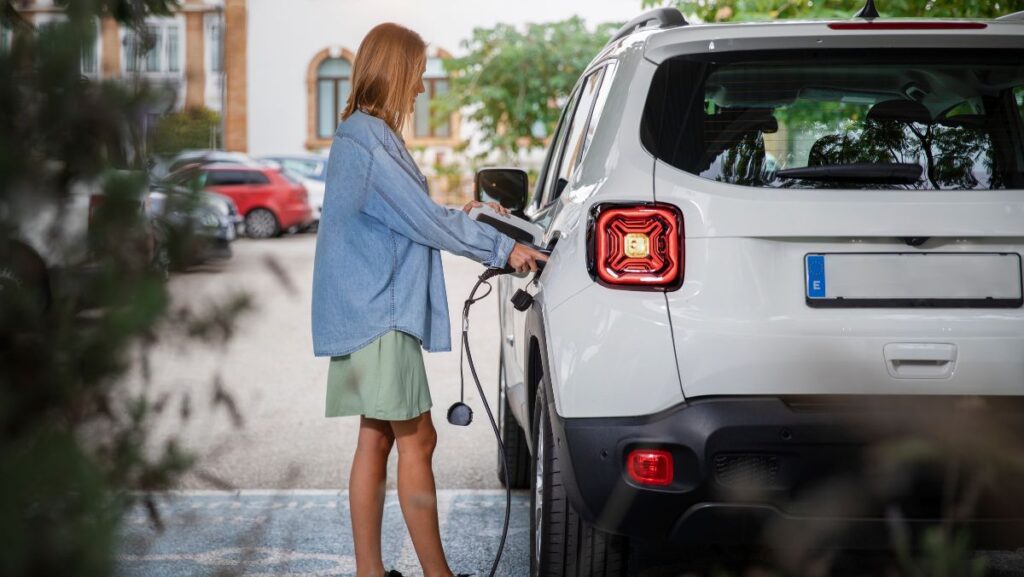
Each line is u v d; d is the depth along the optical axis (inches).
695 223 132.0
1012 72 137.7
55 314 50.5
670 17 153.4
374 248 152.4
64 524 50.8
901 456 74.0
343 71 1581.0
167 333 52.2
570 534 148.6
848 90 137.3
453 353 456.8
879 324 129.0
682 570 165.8
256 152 1587.1
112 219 50.9
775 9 435.5
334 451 276.4
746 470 129.0
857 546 125.6
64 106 50.4
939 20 142.3
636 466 130.6
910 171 133.0
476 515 222.2
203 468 54.8
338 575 178.7
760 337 128.9
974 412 83.7
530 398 170.1
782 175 133.0
